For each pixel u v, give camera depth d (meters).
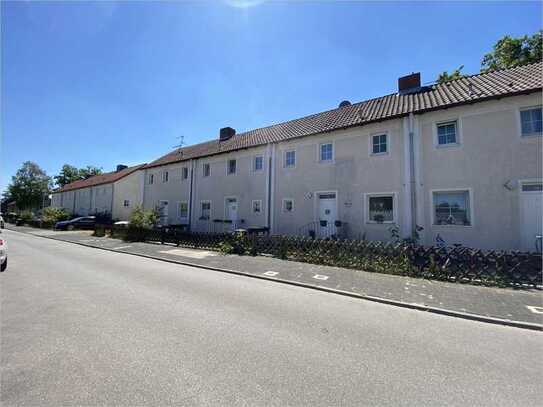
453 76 20.67
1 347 3.90
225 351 3.91
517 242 10.41
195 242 15.45
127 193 35.84
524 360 3.87
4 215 65.81
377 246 9.68
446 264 8.50
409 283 7.95
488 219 10.95
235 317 5.24
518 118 10.68
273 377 3.29
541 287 7.50
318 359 3.75
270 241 12.53
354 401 2.89
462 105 11.57
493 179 10.95
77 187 45.22
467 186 11.41
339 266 10.13
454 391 3.11
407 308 6.12
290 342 4.24
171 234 17.11
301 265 10.34
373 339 4.45
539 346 4.34
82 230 30.50
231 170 20.30
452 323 5.27
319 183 15.49
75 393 2.92
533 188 10.36
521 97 10.64
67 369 3.38
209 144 24.94
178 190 24.02
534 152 10.37
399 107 13.80
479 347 4.26
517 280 7.80
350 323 5.11
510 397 3.03
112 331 4.49
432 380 3.32
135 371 3.36
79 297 6.29
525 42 18.45
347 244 10.23
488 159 11.09
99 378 3.20
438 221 12.02
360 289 7.35
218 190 20.70
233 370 3.43
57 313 5.25
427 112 12.38
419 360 3.80
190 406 2.75
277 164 17.45
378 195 13.50
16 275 8.53
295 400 2.88
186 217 23.02
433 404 2.88
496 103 11.07
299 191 16.27
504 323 5.30
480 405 2.88
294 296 6.79
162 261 11.50
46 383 3.09
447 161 11.88
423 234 12.11
